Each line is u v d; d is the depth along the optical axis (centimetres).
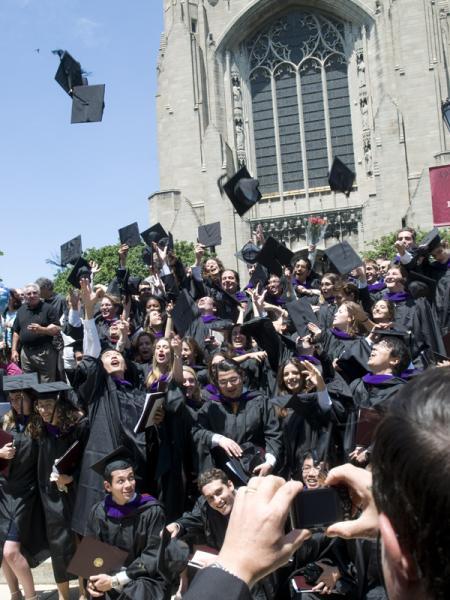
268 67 6744
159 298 1445
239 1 6744
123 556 709
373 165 6353
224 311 1556
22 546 889
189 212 6444
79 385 944
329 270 1625
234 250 6425
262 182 6681
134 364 1052
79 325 1216
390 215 6206
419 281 1282
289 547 162
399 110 6288
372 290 1633
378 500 120
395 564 119
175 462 887
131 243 1870
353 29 6594
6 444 849
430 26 6331
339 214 6462
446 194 1888
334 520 186
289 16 6725
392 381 833
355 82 6569
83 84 1673
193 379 971
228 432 891
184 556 693
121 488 738
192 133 6631
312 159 6612
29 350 1417
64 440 902
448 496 110
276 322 1355
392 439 117
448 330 1156
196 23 6831
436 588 114
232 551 160
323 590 668
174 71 6725
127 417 901
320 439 863
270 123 6719
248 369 1106
